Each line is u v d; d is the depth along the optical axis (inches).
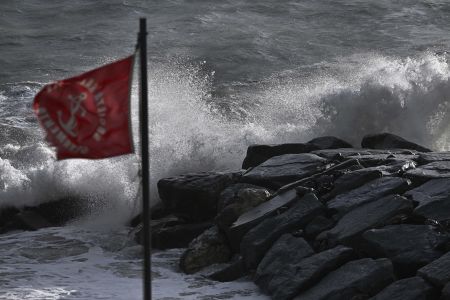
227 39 4128.9
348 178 1485.0
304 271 1274.6
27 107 3125.0
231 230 1480.1
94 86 837.2
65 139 842.2
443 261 1167.6
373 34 4183.1
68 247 1690.5
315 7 4729.3
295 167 1636.3
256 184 1617.9
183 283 1412.4
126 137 844.0
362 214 1362.0
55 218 1943.9
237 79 3440.0
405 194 1398.9
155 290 1370.6
